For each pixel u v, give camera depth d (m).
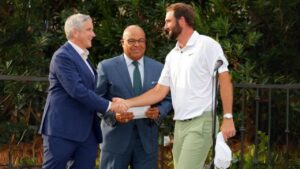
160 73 6.15
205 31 8.02
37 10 8.74
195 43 5.56
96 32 8.48
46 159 5.78
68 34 5.80
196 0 8.53
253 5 7.97
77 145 5.82
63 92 5.75
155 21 8.41
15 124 8.11
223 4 8.19
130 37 6.02
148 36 8.42
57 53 5.72
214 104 5.49
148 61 6.17
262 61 8.17
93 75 5.89
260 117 8.30
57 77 5.71
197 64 5.51
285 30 8.01
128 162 6.14
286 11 7.92
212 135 5.51
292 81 8.04
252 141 8.28
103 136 6.11
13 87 8.12
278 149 8.13
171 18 5.61
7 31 8.52
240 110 8.16
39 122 8.16
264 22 8.11
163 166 7.41
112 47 8.55
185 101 5.56
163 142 7.22
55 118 5.72
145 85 6.07
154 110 6.01
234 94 7.96
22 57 8.41
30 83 8.06
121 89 6.02
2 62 8.38
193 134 5.50
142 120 6.05
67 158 5.78
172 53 5.75
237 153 7.59
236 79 7.90
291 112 8.12
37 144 8.31
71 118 5.73
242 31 8.16
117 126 6.02
